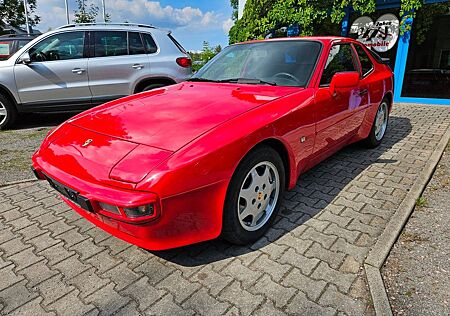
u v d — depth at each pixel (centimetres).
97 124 246
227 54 374
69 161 217
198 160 194
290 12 843
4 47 676
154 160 192
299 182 356
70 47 596
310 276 212
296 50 331
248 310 187
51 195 343
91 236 266
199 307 190
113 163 199
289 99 268
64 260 237
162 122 231
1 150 488
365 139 449
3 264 234
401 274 214
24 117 721
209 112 240
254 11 943
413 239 251
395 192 329
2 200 332
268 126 235
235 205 223
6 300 201
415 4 714
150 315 186
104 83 614
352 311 184
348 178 364
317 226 270
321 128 301
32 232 274
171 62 649
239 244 244
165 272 221
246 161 223
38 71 580
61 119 702
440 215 284
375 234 257
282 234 260
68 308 193
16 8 2208
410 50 776
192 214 202
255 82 312
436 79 764
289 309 187
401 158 423
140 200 180
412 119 634
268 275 214
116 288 208
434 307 187
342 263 224
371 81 404
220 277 214
